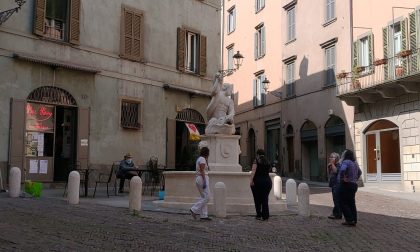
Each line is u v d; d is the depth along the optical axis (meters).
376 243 9.57
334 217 13.14
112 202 15.35
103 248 8.05
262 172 12.54
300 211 13.60
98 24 22.44
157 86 24.88
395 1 24.64
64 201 15.17
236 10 44.62
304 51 32.91
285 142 35.19
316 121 31.12
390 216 14.27
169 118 25.30
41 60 19.80
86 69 21.36
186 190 14.12
